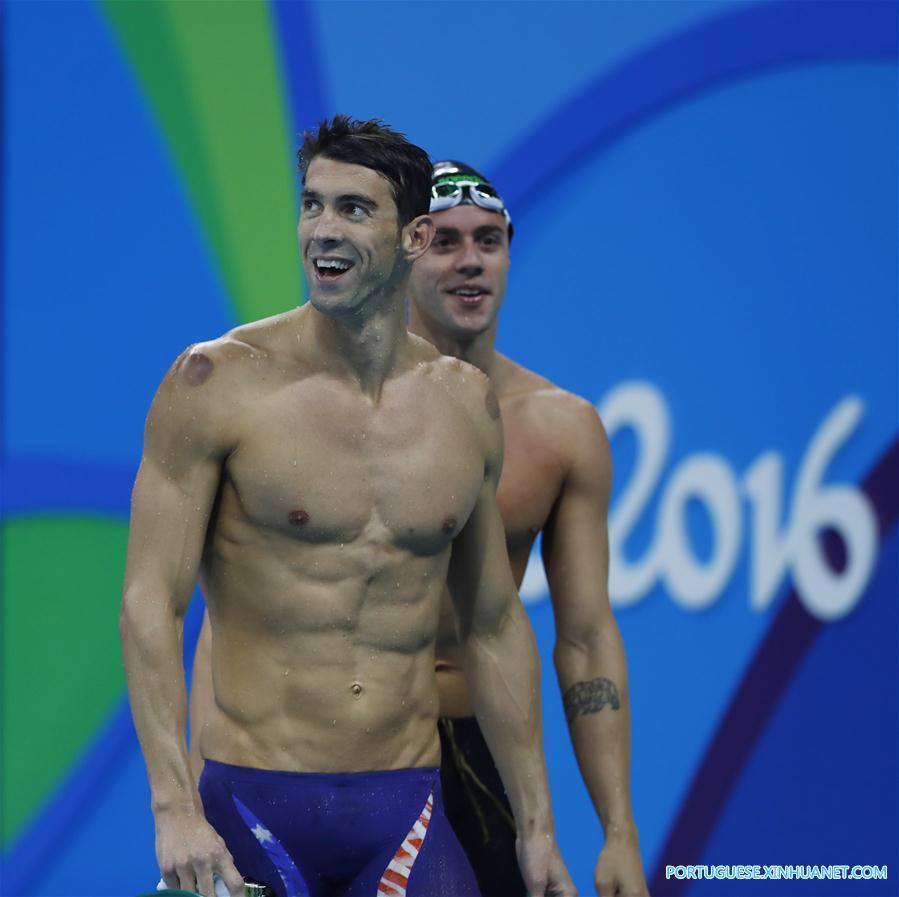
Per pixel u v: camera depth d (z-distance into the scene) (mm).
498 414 11555
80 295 18406
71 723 18297
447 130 19375
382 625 10891
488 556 11648
